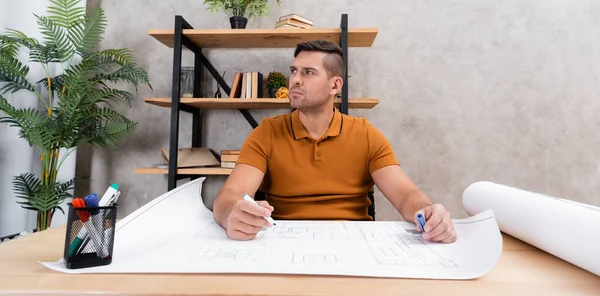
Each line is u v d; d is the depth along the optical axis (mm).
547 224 470
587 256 394
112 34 1970
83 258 404
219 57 1948
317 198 955
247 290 343
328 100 999
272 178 1004
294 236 556
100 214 415
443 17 1909
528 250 521
